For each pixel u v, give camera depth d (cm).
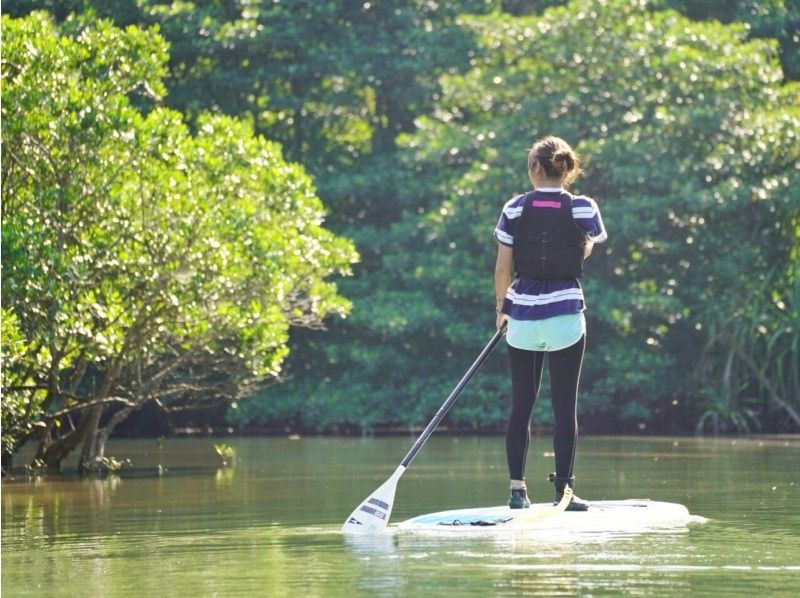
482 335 4975
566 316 1486
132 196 2672
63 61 2578
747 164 4862
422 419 5034
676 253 5038
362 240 5141
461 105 5419
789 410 4697
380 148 5638
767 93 4988
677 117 4784
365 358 5041
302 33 5253
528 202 1498
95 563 1177
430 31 5341
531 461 2733
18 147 2580
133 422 4812
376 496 1416
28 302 2512
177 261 2659
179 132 2686
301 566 1119
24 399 2625
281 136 5572
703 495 1858
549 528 1380
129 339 2745
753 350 4788
